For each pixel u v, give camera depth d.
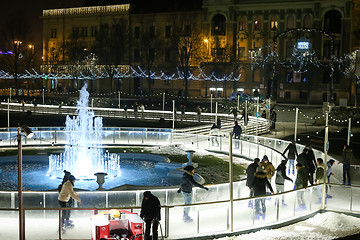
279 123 47.75
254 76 70.31
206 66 71.50
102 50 78.44
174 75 76.00
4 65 93.19
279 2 68.06
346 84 64.62
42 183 20.70
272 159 24.33
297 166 16.02
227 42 70.75
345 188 15.38
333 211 15.47
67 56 84.06
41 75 87.62
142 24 78.44
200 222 12.95
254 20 70.12
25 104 66.00
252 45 70.38
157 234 11.73
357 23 63.97
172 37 72.38
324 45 66.38
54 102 68.88
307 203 15.24
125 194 13.75
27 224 11.99
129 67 79.12
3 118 53.50
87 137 32.12
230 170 13.38
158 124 47.78
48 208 12.02
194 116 50.00
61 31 86.06
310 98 66.12
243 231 13.38
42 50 93.19
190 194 13.84
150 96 73.12
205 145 30.78
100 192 13.63
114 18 80.56
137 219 11.41
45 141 30.98
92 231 11.48
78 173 23.03
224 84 68.94
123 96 79.12
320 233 13.38
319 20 65.69
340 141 36.06
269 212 14.11
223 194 15.37
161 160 26.95
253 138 30.30
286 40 68.31
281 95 68.31
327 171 18.09
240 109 52.97
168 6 77.06
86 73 80.44
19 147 11.48
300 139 37.25
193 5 74.56
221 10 70.62
